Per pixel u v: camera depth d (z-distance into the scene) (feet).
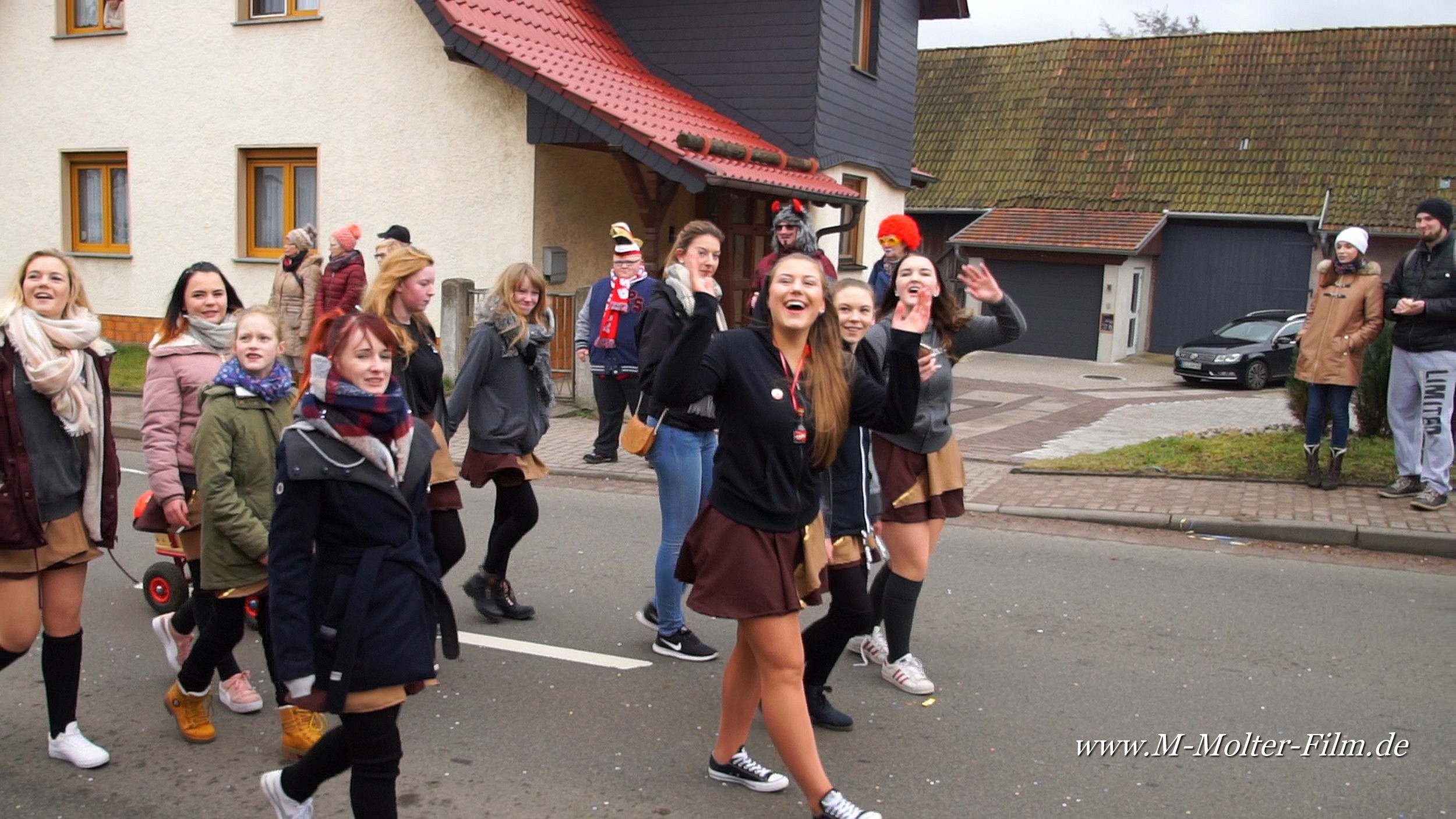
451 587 21.62
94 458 13.52
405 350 15.74
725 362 11.90
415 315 16.53
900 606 16.38
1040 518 27.37
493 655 17.95
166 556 20.34
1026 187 89.81
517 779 13.66
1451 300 25.45
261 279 53.83
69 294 13.43
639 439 17.01
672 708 15.92
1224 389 67.97
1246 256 83.46
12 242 59.82
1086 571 22.88
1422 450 26.84
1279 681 16.98
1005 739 14.88
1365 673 17.31
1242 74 89.20
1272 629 19.40
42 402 13.07
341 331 10.53
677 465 17.16
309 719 14.07
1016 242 83.20
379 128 50.21
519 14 48.98
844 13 54.85
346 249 37.63
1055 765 14.12
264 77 52.44
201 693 14.40
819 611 20.58
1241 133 86.17
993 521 27.14
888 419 12.76
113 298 57.52
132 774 13.71
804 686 15.03
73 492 13.39
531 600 20.83
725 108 53.62
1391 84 83.87
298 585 10.34
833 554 14.08
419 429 11.64
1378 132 81.97
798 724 11.84
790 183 46.26
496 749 14.52
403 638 10.54
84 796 13.14
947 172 93.40
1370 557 24.04
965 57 100.99
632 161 43.70
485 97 48.03
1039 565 23.34
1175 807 13.03
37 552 13.20
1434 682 16.97
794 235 24.16
